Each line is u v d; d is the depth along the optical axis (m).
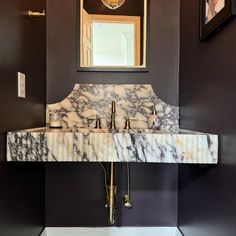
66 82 1.99
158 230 2.01
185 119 1.86
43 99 1.92
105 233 1.99
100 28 2.00
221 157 1.27
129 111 2.00
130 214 2.01
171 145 1.31
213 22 1.33
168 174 2.01
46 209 1.98
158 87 2.01
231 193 1.16
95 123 1.98
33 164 1.69
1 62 1.17
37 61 1.75
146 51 2.00
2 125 1.21
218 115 1.31
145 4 2.00
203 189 1.50
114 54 2.00
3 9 1.18
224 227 1.22
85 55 1.99
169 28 2.01
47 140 1.31
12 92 1.31
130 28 2.01
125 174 2.00
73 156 1.31
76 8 1.98
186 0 1.86
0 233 1.16
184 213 1.85
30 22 1.59
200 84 1.57
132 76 2.00
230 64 1.18
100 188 1.99
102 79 2.00
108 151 1.31
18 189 1.40
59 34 1.98
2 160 1.21
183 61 1.92
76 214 1.99
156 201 2.01
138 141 1.31
